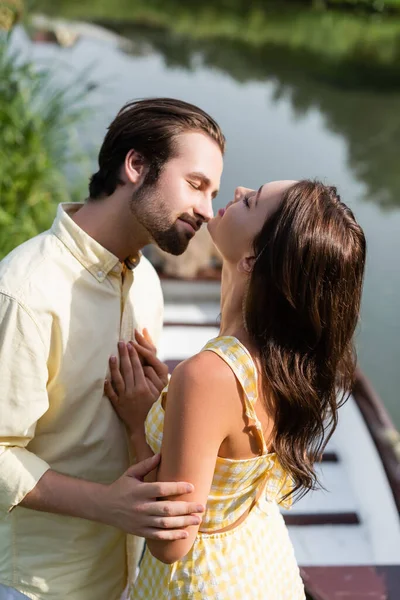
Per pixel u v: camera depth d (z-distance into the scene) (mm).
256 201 1526
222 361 1470
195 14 15930
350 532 2795
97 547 1724
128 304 1754
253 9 17281
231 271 1582
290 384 1510
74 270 1617
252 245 1514
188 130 1631
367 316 5141
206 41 13406
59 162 4801
